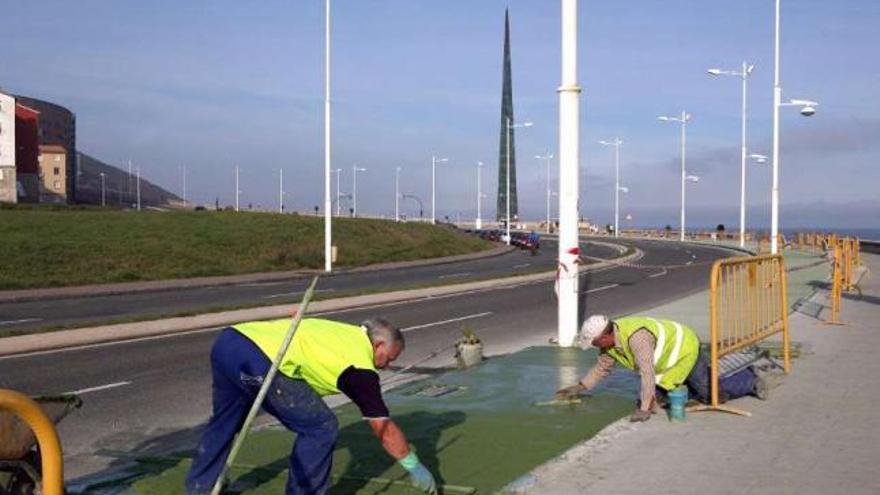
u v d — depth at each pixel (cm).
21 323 1983
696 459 722
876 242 5528
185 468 707
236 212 5650
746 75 4928
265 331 578
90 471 743
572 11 1341
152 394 1098
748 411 900
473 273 3909
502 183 13775
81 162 16450
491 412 902
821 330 1577
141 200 14650
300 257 4569
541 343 1502
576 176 1381
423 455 734
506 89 13762
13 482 518
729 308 983
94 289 3017
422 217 14738
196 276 3728
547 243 8250
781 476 675
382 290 2619
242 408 593
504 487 645
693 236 9856
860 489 643
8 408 446
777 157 3684
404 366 1294
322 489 578
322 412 572
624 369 1144
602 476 675
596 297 2534
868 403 940
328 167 3938
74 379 1202
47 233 4147
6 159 8150
